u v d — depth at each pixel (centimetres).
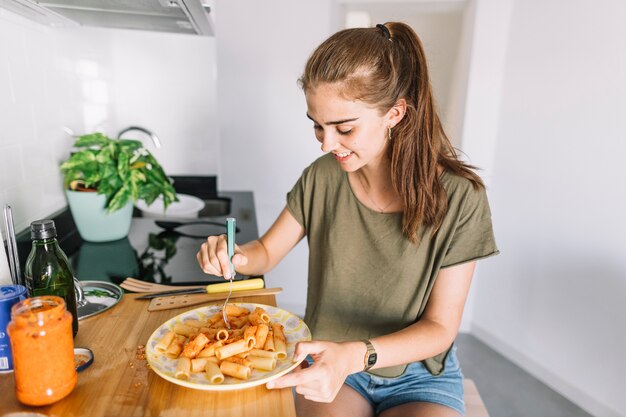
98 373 65
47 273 71
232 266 85
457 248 90
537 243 199
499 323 224
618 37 160
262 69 220
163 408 58
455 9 237
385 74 78
